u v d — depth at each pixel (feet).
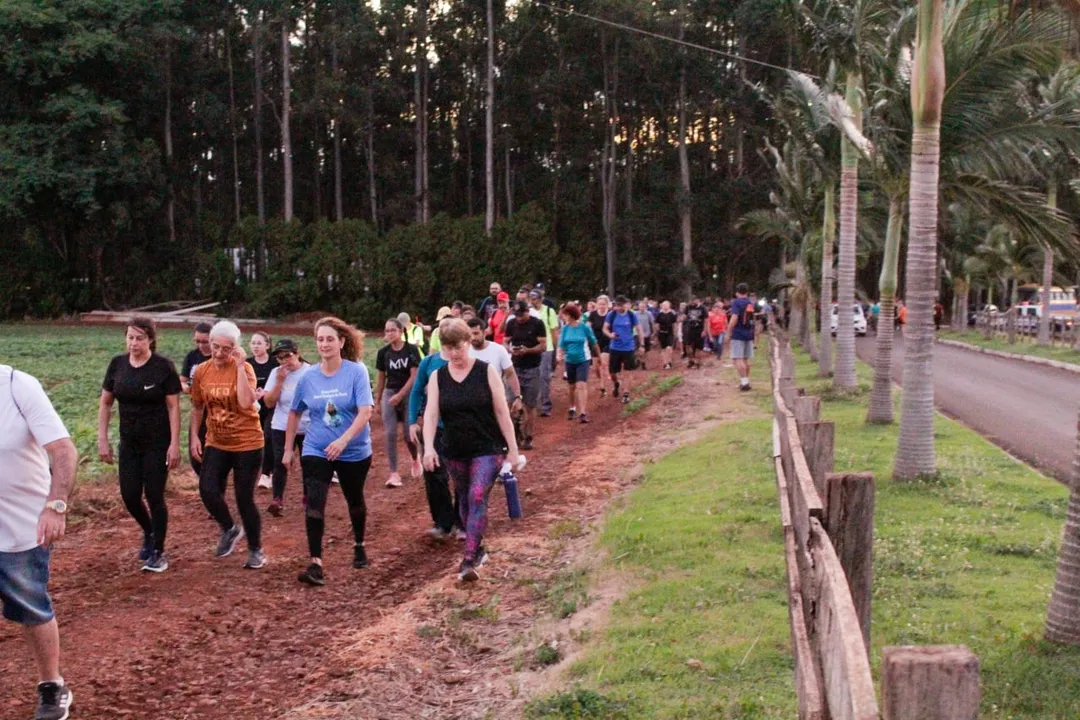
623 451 48.78
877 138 52.75
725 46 199.31
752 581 24.20
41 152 165.58
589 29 195.31
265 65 226.17
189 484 40.96
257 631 23.41
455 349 27.22
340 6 199.21
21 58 161.89
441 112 236.43
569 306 59.11
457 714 18.69
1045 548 25.95
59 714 18.01
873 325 195.31
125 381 27.48
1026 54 42.80
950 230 143.13
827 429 22.33
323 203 243.19
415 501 38.37
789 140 98.07
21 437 17.49
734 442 45.93
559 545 30.89
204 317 179.42
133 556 30.17
